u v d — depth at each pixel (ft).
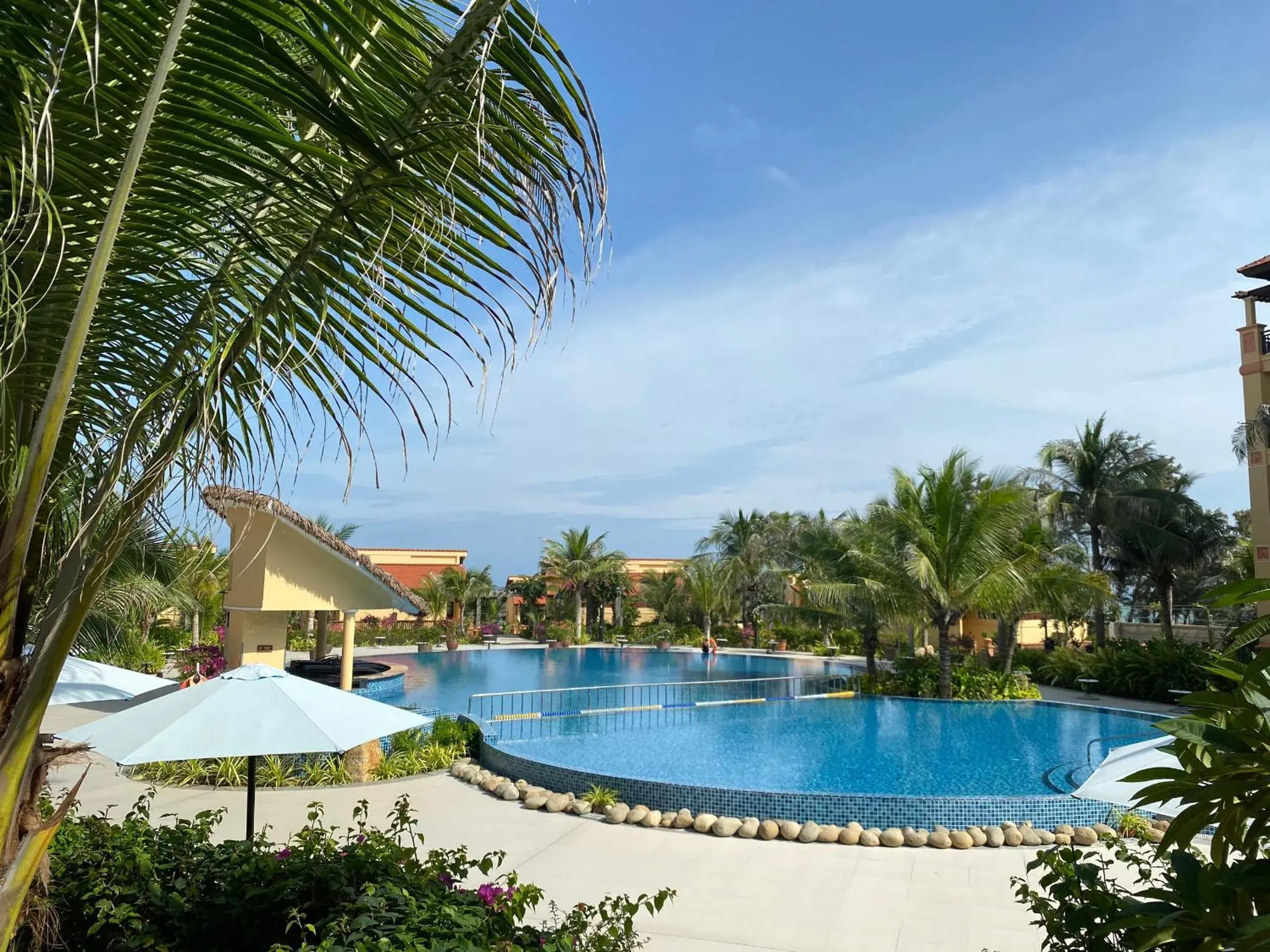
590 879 23.90
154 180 6.53
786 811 31.45
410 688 80.59
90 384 7.68
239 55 5.85
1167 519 82.69
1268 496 61.36
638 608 143.95
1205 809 7.24
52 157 5.81
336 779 34.88
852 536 77.97
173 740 16.83
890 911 21.62
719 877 24.21
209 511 7.75
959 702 65.57
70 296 6.92
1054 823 31.37
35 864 7.35
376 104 5.96
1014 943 19.61
